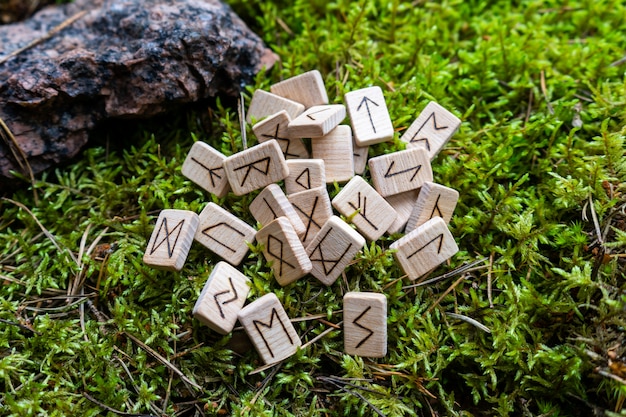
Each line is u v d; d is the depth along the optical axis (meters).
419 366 0.40
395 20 0.46
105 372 0.39
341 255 0.40
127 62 0.42
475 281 0.41
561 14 0.48
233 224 0.40
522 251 0.41
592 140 0.43
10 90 0.42
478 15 0.48
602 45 0.45
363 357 0.40
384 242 0.41
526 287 0.40
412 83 0.44
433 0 0.48
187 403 0.39
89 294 0.41
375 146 0.43
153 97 0.42
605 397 0.39
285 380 0.39
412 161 0.41
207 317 0.38
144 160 0.44
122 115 0.43
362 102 0.42
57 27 0.44
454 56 0.47
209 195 0.42
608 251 0.40
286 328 0.39
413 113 0.43
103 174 0.43
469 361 0.40
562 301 0.39
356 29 0.46
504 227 0.41
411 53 0.46
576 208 0.41
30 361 0.39
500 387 0.40
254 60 0.45
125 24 0.43
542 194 0.42
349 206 0.40
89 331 0.40
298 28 0.48
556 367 0.39
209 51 0.43
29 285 0.41
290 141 0.42
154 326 0.40
